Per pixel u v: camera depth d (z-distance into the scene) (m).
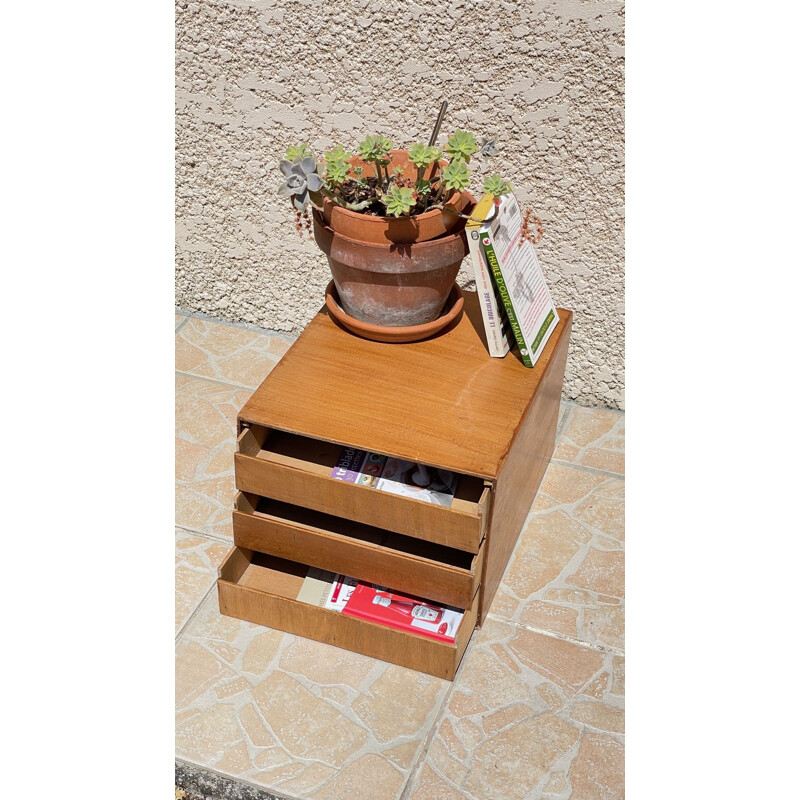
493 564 2.47
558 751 2.28
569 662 2.49
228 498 2.93
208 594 2.64
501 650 2.51
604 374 3.22
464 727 2.33
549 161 2.89
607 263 2.99
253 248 3.42
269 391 2.43
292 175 2.32
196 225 3.43
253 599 2.50
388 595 2.49
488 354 2.59
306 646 2.51
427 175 2.53
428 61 2.85
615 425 3.22
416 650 2.40
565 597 2.65
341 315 2.58
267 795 2.20
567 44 2.69
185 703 2.37
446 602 2.35
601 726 2.34
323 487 2.33
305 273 3.41
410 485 2.38
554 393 2.79
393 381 2.48
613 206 2.89
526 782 2.22
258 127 3.14
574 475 3.03
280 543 2.45
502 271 2.40
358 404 2.41
